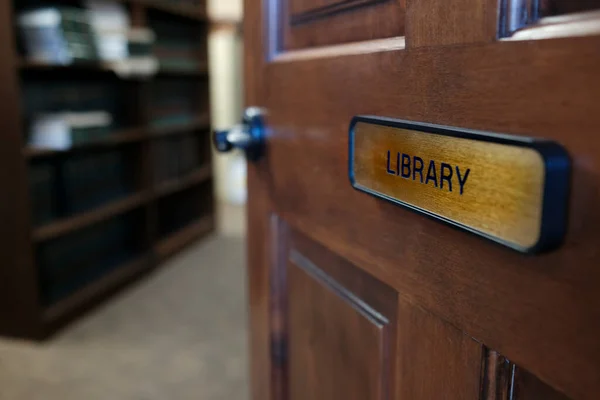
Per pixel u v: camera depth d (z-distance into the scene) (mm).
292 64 727
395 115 517
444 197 442
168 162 3037
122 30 2430
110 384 1781
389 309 593
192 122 3229
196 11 3107
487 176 394
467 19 419
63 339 2057
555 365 371
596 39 323
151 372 1853
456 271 462
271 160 827
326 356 749
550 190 343
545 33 357
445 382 495
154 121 2883
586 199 333
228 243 3230
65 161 2217
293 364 866
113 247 2621
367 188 560
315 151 689
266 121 828
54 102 2199
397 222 542
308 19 695
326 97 648
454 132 422
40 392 1734
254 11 826
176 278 2666
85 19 2152
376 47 547
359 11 585
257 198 898
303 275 790
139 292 2490
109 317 2238
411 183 485
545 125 358
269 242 874
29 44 2041
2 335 2074
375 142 537
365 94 565
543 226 348
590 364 345
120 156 2621
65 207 2225
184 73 3025
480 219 405
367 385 650
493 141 384
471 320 449
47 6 2232
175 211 3176
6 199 1947
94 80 2432
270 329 909
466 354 463
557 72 348
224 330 2137
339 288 696
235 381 1802
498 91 394
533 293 382
